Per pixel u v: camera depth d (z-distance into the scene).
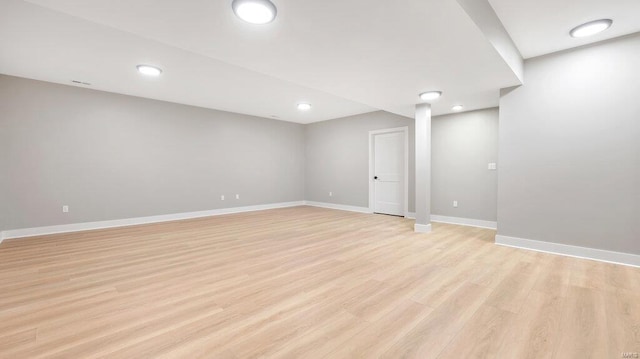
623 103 2.86
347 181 6.99
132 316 1.89
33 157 4.16
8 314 1.91
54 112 4.31
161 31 2.06
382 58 2.61
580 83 3.08
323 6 1.75
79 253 3.32
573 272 2.67
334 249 3.50
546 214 3.34
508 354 1.50
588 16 2.46
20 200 4.09
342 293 2.25
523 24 2.60
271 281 2.50
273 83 4.25
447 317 1.88
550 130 3.28
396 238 4.06
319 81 3.31
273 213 6.46
